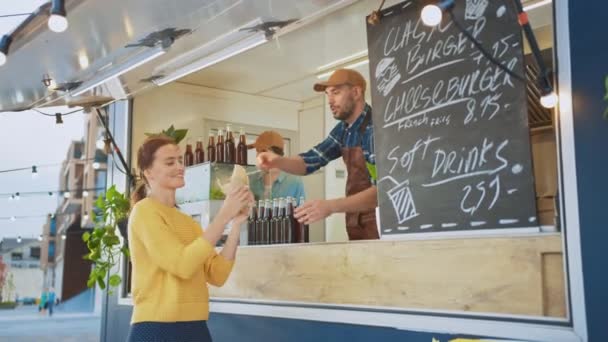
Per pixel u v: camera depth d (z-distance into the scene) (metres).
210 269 2.36
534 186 2.10
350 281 2.68
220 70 4.32
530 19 3.04
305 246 2.91
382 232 2.65
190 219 2.35
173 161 2.30
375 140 2.72
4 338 11.88
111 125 4.98
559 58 1.99
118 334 4.55
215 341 3.47
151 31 3.20
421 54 2.54
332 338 2.72
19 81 4.10
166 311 2.10
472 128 2.31
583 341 1.85
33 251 33.78
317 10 2.90
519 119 2.16
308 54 3.95
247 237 3.45
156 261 2.09
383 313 2.50
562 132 1.96
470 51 2.35
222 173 3.75
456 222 2.33
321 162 3.41
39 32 3.32
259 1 2.79
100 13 2.97
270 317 3.08
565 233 1.94
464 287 2.24
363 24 3.43
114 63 3.72
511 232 2.15
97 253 4.30
